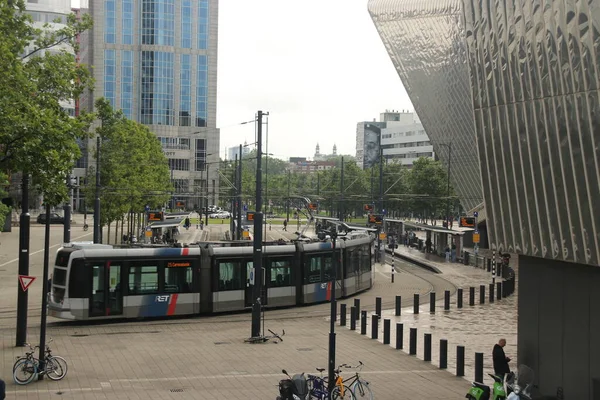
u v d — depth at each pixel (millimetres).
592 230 18516
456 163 73375
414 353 26109
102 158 60156
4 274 49531
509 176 21953
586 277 19281
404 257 70812
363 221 123625
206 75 138250
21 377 20594
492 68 22312
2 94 21812
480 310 37969
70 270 31203
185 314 34312
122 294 31906
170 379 21531
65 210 46062
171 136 136625
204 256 34094
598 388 18594
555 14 19219
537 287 21359
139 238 75812
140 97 134750
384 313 36562
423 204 100250
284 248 36969
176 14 135625
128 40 134000
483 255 68625
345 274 41531
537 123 20375
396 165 123250
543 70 19938
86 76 28094
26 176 25875
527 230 21328
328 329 31375
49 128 21672
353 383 18703
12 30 25500
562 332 20266
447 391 20781
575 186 19000
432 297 36938
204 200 144750
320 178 137375
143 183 65500
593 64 17922
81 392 19703
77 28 27438
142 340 27938
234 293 34719
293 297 37188
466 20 23531
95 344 26922
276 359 24688
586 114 18344
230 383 21125
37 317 33531
